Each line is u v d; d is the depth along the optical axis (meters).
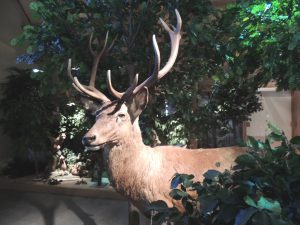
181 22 2.09
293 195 0.84
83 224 3.07
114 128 1.73
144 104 1.80
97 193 3.70
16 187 4.09
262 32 2.16
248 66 2.38
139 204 1.88
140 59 2.37
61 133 4.46
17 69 4.68
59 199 3.72
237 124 3.53
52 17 2.22
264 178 0.85
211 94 3.23
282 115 3.67
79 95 2.04
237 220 0.76
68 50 2.25
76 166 4.43
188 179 1.02
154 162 1.87
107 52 2.23
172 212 0.96
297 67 2.02
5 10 4.76
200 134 3.04
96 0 2.30
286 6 2.04
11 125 4.32
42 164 4.68
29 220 3.20
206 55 2.34
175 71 2.46
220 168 1.88
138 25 2.29
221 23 2.33
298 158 0.87
